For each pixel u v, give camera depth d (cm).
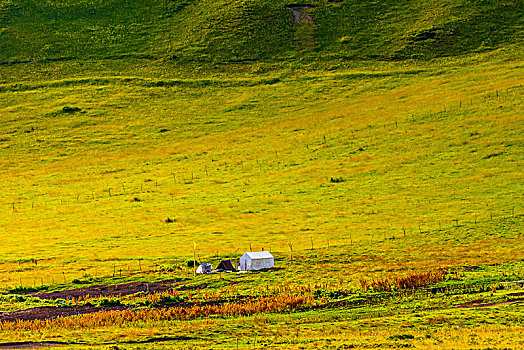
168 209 15325
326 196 15450
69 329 6919
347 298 8062
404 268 9850
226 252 11738
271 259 10512
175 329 6506
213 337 6044
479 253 10525
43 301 8875
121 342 5909
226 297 8581
